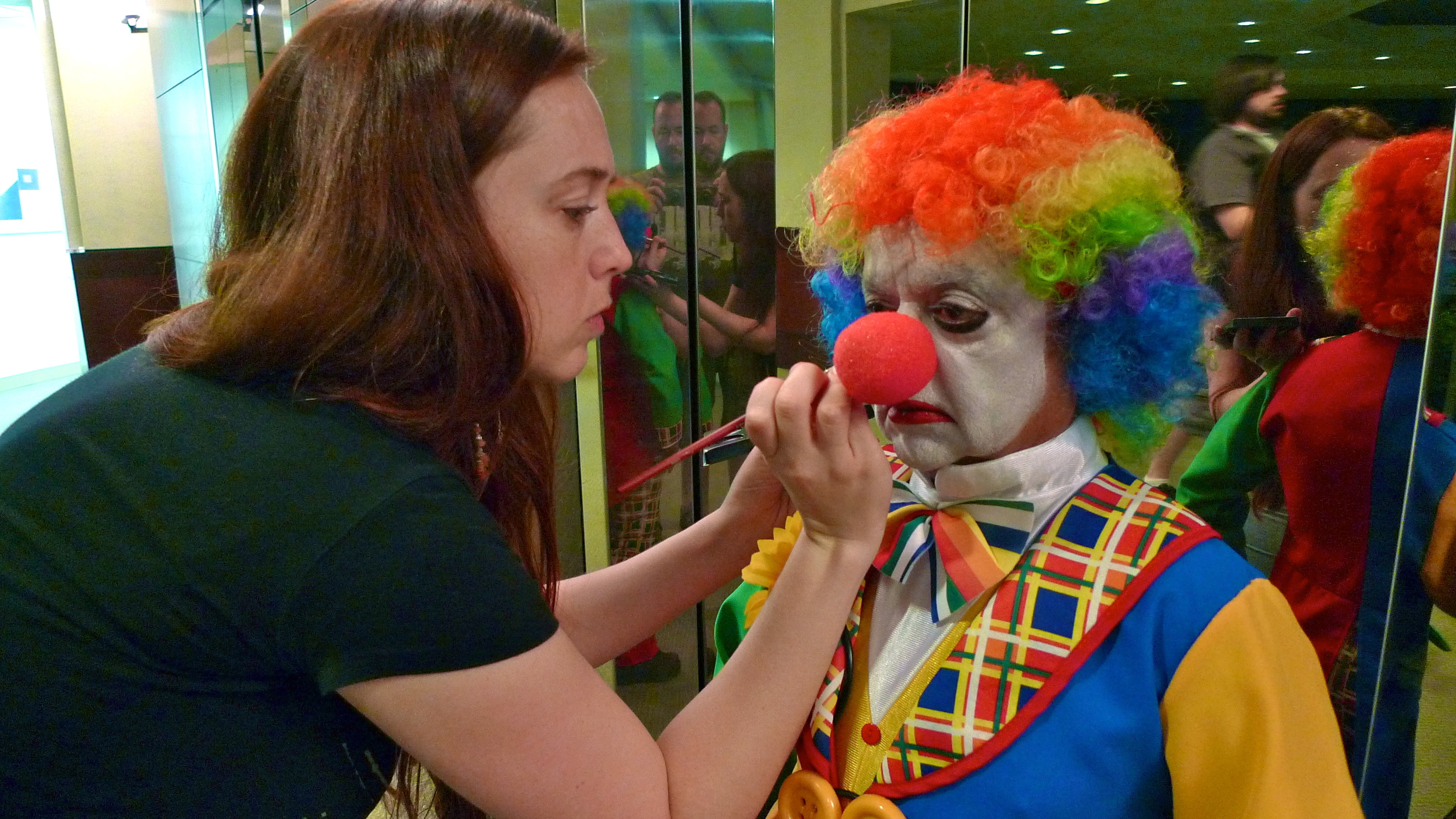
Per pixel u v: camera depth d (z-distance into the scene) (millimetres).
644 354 1757
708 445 735
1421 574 792
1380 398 905
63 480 568
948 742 633
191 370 592
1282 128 948
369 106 565
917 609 691
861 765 679
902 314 633
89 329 4078
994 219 606
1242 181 985
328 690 541
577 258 650
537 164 608
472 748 562
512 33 601
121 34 4086
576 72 644
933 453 672
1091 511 651
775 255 1809
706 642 1909
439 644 538
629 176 1677
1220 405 1045
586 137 630
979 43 1201
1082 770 594
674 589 879
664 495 1817
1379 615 946
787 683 636
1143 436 706
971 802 618
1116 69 1083
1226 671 570
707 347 1804
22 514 565
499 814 588
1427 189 835
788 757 719
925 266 635
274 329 562
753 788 631
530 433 819
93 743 558
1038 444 676
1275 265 970
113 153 4160
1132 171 622
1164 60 1034
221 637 548
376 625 532
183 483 549
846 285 782
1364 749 974
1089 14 1090
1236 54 976
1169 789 605
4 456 586
